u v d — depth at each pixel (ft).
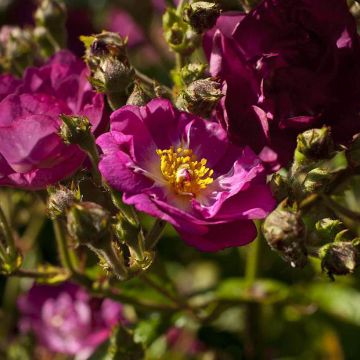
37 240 1.42
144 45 1.55
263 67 1.02
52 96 1.07
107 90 1.03
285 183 1.01
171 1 1.21
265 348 1.34
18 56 1.24
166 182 1.01
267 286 1.25
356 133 1.03
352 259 0.98
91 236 0.95
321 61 1.02
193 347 1.40
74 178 1.02
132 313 1.35
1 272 1.10
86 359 1.35
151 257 1.00
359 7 1.09
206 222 0.95
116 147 0.97
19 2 1.54
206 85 1.01
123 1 1.50
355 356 1.37
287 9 1.02
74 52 1.47
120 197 0.99
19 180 1.01
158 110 1.02
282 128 1.02
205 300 1.23
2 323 1.44
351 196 1.27
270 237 0.96
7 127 0.99
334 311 1.26
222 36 1.02
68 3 1.60
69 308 1.40
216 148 1.03
